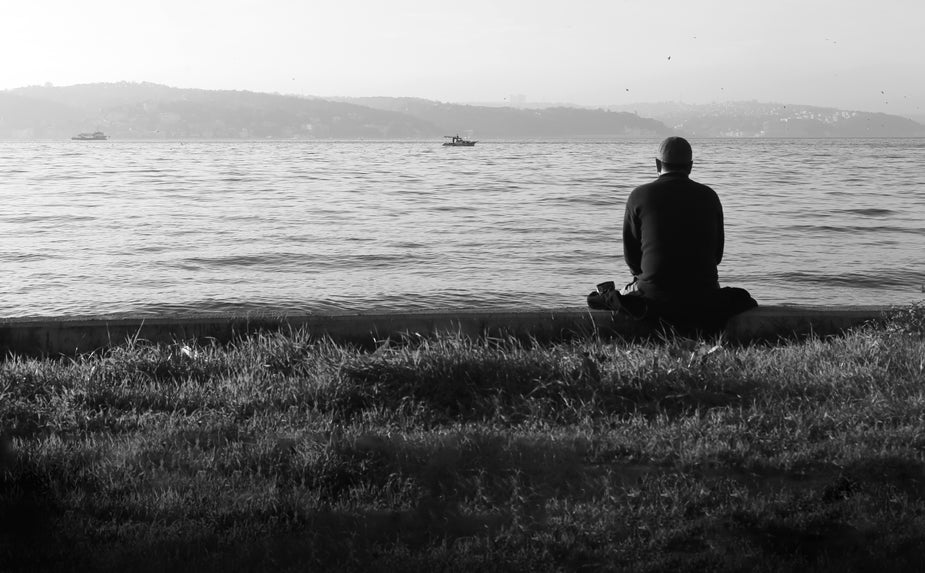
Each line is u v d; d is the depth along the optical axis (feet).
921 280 53.62
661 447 15.85
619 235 75.31
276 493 13.67
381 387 19.35
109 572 11.33
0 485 13.89
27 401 18.71
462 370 19.97
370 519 12.98
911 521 12.69
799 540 12.26
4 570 11.30
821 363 21.03
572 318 24.17
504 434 16.46
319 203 109.19
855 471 14.64
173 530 12.42
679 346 22.20
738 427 16.75
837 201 111.75
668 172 24.04
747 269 57.93
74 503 13.26
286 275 55.93
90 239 72.54
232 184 150.30
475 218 89.71
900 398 18.57
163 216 91.76
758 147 502.38
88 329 23.67
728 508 13.21
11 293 49.67
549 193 126.41
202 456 15.31
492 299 48.42
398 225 83.30
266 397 18.97
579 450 15.84
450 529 12.78
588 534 12.38
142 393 19.33
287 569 11.41
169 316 24.98
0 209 99.19
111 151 414.62
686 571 11.50
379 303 47.24
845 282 53.26
